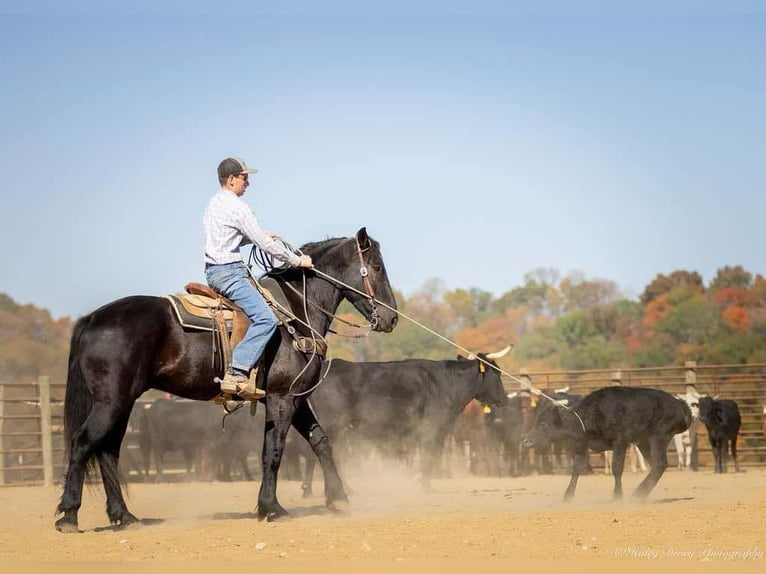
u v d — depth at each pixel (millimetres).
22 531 9812
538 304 114250
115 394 9422
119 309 9664
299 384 10383
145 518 11531
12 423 24094
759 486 16781
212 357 9844
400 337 81938
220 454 23141
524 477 23359
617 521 9500
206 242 10047
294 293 10578
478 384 18047
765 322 73938
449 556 7707
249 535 8930
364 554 7832
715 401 24125
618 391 13188
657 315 80938
